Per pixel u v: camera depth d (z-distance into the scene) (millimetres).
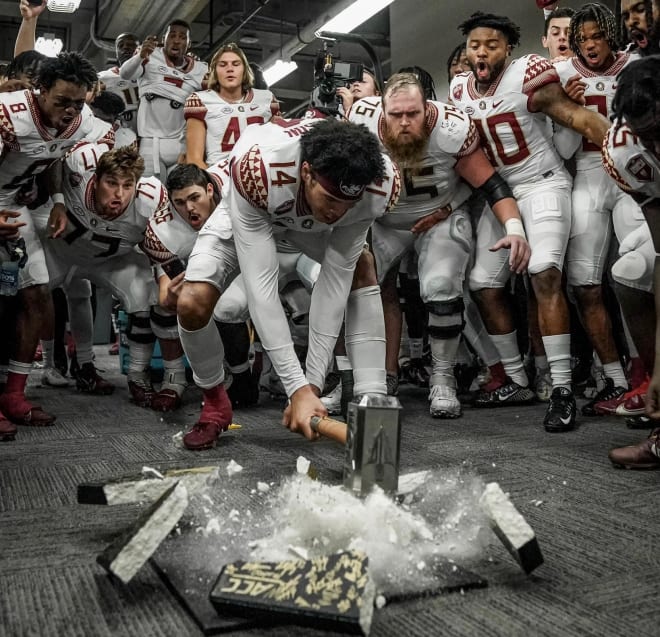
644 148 1620
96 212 2650
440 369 2688
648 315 2041
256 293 1631
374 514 1155
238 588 971
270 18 8445
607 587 1074
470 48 2498
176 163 4293
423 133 2393
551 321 2420
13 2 8195
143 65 4184
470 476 1729
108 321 6273
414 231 2639
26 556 1206
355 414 1234
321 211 1489
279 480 1679
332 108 2961
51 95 2205
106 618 979
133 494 1235
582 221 2537
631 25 2105
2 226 2266
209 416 2111
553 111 2441
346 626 910
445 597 1039
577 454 1977
